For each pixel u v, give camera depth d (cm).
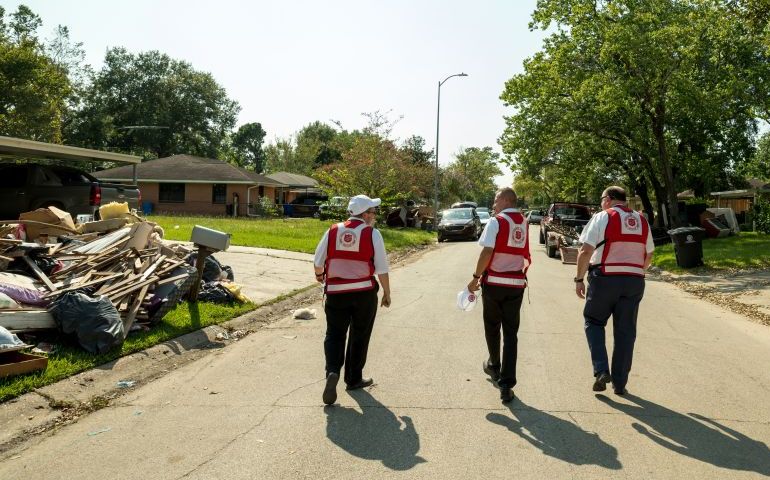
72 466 415
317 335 819
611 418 513
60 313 644
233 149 9019
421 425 491
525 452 440
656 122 2175
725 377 647
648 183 3222
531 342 792
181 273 872
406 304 1077
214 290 955
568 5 2284
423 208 3894
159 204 4109
